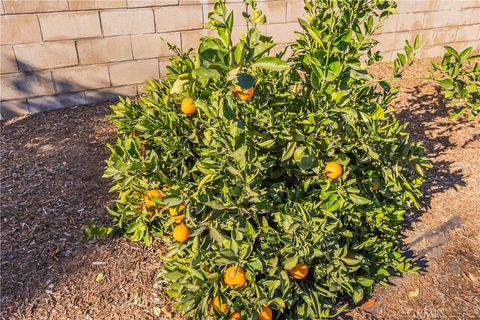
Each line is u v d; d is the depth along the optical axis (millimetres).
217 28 2334
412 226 3705
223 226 2471
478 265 3324
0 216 3625
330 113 2420
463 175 4336
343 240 2850
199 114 2592
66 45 5172
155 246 3387
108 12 5199
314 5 2641
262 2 5895
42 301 2916
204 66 1993
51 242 3387
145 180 2775
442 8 7230
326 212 2506
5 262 3195
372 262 3041
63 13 5012
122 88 5680
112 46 5383
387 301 3027
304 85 2707
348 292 2777
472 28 7707
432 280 3193
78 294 2973
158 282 3068
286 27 6184
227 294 2418
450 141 4922
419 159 3098
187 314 2678
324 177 2500
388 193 2908
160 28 5512
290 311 2684
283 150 2445
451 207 3916
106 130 5008
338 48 2447
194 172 2775
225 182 2389
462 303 3014
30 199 3838
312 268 2814
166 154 2789
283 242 2467
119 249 3350
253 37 2223
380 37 6996
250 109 2389
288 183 2709
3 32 4855
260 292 2396
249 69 2250
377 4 2602
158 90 3193
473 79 3367
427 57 7551
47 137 4844
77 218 3633
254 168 2299
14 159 4430
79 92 5492
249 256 2357
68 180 4109
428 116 5484
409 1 6898
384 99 3049
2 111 5242
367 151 2504
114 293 2984
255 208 2408
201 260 2434
